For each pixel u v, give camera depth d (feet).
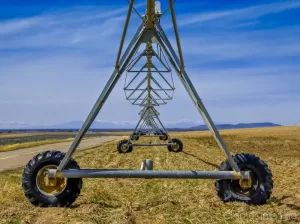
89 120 20.35
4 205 22.34
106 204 22.77
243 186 20.63
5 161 63.93
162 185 30.30
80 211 20.25
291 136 149.89
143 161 21.29
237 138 145.89
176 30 19.99
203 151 78.64
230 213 19.65
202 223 18.17
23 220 18.45
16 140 246.88
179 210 20.83
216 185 22.26
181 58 20.71
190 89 20.71
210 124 20.54
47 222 18.08
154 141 114.73
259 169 21.12
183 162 52.34
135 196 25.86
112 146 96.02
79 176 20.43
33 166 21.02
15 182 32.86
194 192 26.94
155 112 71.15
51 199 21.04
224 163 21.66
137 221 18.84
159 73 43.65
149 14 19.63
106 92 20.47
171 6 19.35
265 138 145.07
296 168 47.16
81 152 78.59
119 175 20.30
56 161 21.01
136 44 20.66
